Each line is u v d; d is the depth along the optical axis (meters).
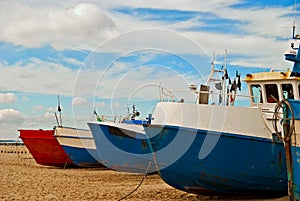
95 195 14.40
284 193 13.23
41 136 25.89
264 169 12.48
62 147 23.92
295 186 11.10
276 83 14.11
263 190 12.95
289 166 11.20
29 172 21.97
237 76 14.72
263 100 14.49
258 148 12.33
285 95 14.07
